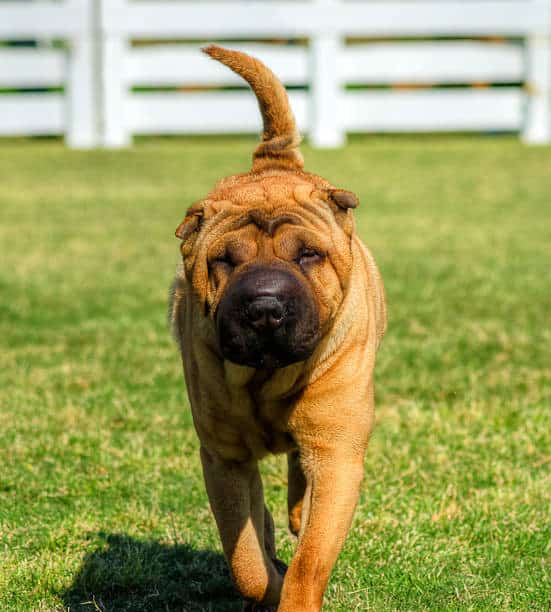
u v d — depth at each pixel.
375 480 5.45
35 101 22.86
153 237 13.53
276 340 3.46
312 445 3.87
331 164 19.94
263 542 4.18
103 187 18.02
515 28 22.39
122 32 22.52
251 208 3.83
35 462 5.78
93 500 5.30
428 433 6.11
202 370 3.88
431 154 21.27
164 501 5.26
